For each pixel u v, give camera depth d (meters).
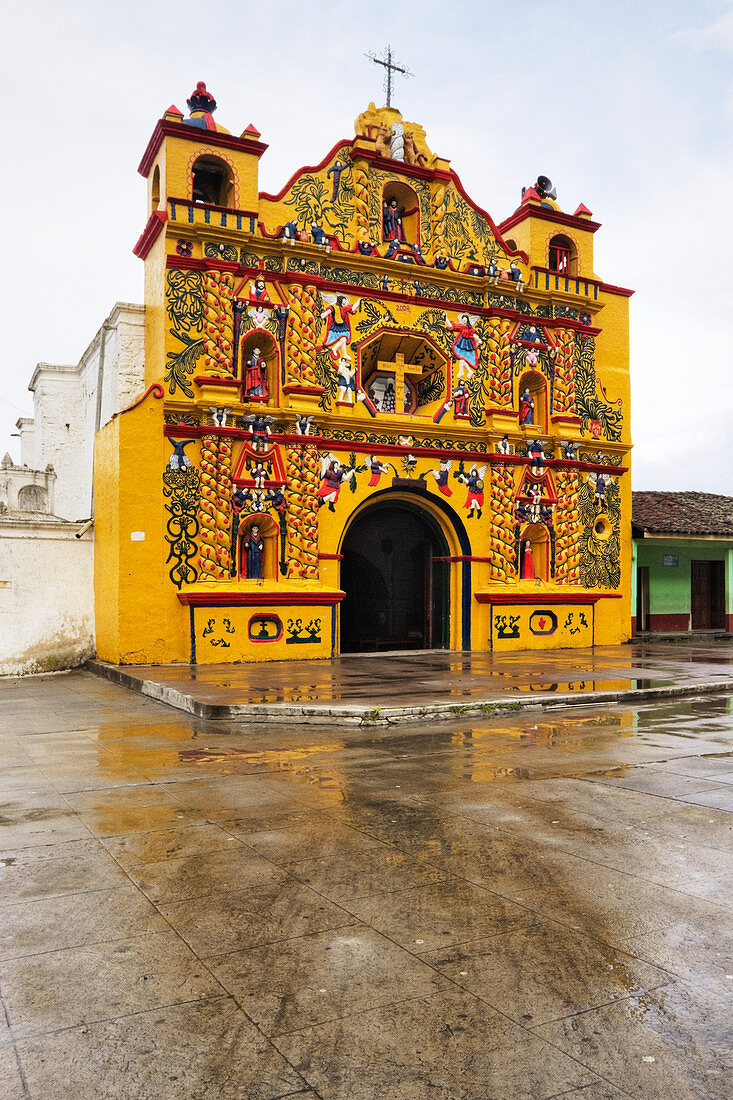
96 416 19.72
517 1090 2.81
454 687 11.96
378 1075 2.90
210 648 15.62
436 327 18.41
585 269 20.61
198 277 15.95
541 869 4.89
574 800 6.38
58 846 5.29
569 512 19.92
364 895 4.49
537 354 19.77
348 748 8.37
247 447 16.16
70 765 7.61
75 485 22.55
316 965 3.69
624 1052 3.03
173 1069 2.94
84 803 6.29
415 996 3.43
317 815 5.98
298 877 4.75
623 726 9.66
